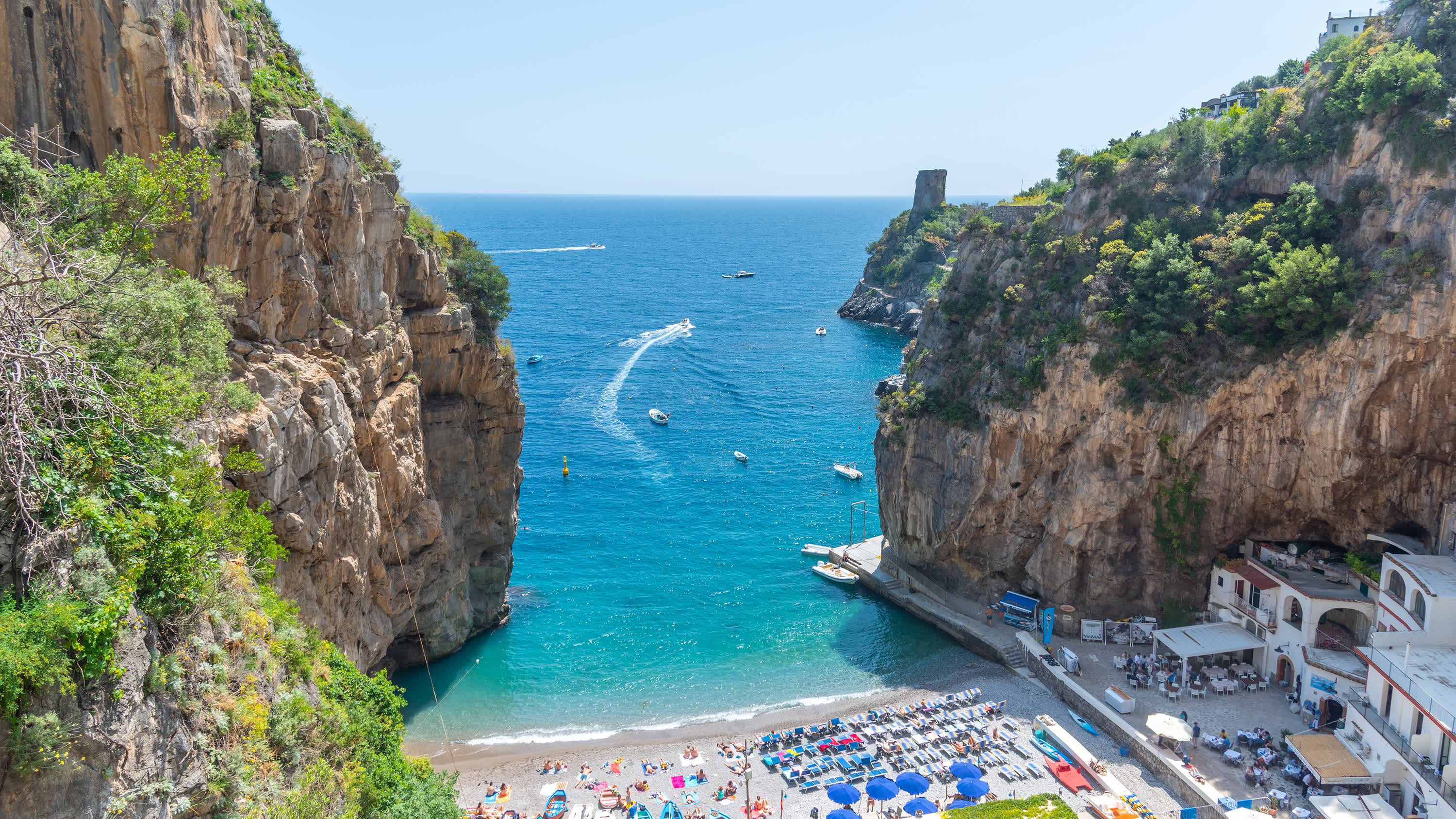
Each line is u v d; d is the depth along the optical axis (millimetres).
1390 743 46125
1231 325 62969
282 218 43344
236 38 43031
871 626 73562
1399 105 60688
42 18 35250
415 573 58812
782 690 63656
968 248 80938
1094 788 50000
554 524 97938
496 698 62188
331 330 47906
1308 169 65812
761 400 154250
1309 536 66438
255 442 37969
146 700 21625
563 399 152875
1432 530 60875
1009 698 60688
